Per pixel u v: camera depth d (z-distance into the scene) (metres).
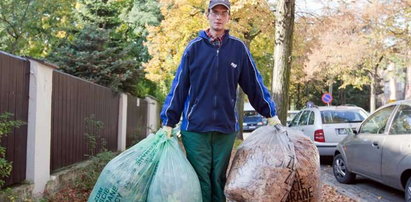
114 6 26.08
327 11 14.55
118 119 12.95
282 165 3.01
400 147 6.61
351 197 6.86
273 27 13.50
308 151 3.20
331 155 11.01
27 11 16.14
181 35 14.90
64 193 7.00
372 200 7.22
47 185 6.86
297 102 47.53
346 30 21.48
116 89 12.20
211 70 3.19
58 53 15.70
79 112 9.06
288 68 8.15
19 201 5.75
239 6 11.62
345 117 11.27
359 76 28.08
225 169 3.38
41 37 18.08
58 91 7.85
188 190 3.08
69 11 18.00
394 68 27.91
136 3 26.75
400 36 21.36
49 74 6.97
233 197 3.10
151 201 3.08
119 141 12.96
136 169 3.15
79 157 9.04
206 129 3.20
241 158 3.18
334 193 7.03
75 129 8.80
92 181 7.24
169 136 3.26
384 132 7.21
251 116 33.53
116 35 26.17
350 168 8.34
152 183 3.12
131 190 3.12
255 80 3.40
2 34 16.38
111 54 16.02
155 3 26.64
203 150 3.24
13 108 6.01
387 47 22.83
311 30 14.29
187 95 3.30
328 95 23.69
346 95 52.50
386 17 20.61
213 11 3.21
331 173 10.12
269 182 2.98
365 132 7.96
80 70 15.11
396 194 7.70
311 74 28.31
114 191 3.13
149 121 18.62
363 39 22.23
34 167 6.42
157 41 15.45
